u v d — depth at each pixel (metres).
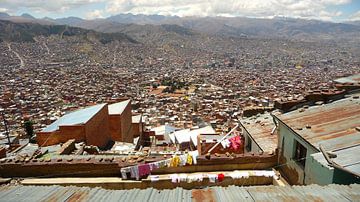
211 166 13.05
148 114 89.00
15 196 7.16
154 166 12.43
